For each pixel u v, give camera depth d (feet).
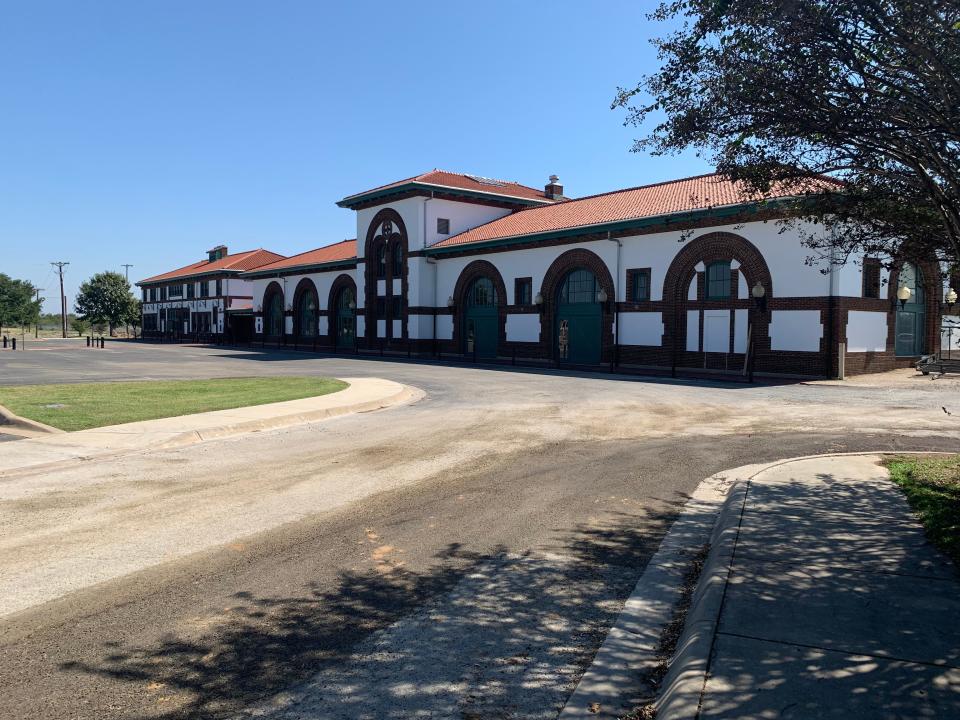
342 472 28.99
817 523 19.83
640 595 16.24
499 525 21.54
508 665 12.97
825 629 12.98
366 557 18.66
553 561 18.45
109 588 16.38
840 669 11.46
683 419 44.55
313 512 22.91
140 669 12.60
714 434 38.63
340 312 162.61
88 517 22.22
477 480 27.48
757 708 10.30
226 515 22.52
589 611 15.42
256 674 12.48
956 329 90.68
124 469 29.55
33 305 342.85
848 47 16.74
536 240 109.70
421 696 11.82
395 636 14.08
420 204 134.10
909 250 22.35
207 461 31.35
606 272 99.96
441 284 132.16
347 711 11.31
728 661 11.76
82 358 116.47
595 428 40.81
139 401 50.96
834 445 34.68
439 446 35.01
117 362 105.29
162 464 30.63
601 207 111.24
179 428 38.58
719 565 16.44
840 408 49.73
